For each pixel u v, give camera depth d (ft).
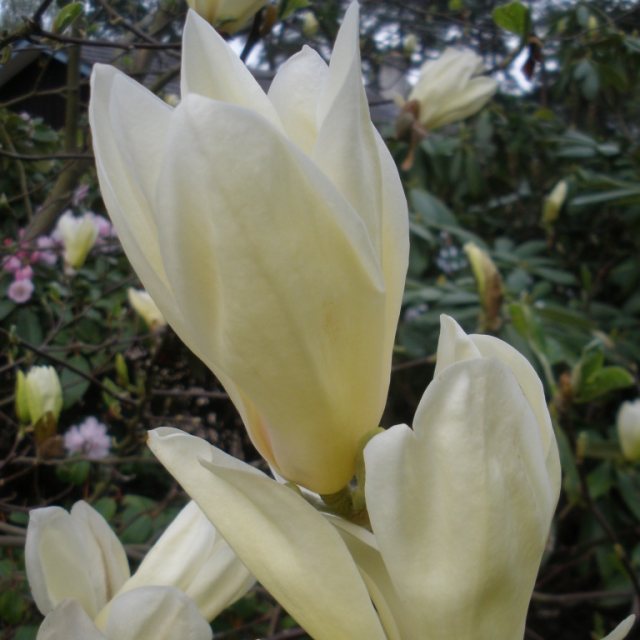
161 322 1.89
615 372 1.52
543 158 3.43
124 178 0.48
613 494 2.69
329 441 0.48
